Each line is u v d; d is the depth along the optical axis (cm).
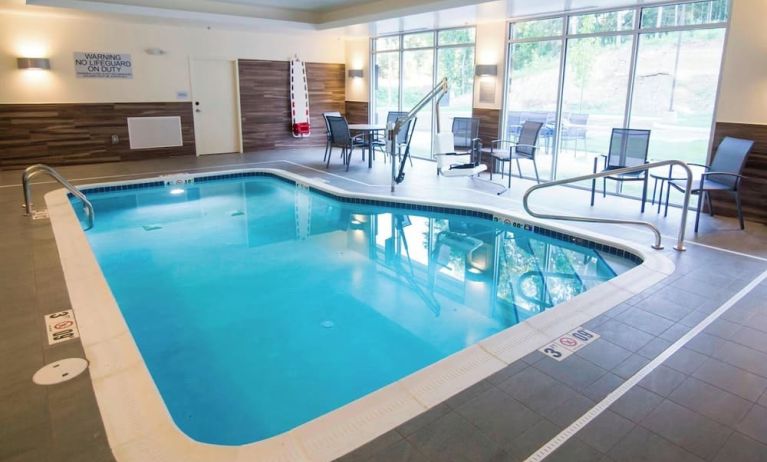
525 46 795
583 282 455
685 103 630
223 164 930
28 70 830
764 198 546
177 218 653
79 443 207
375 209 686
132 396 239
